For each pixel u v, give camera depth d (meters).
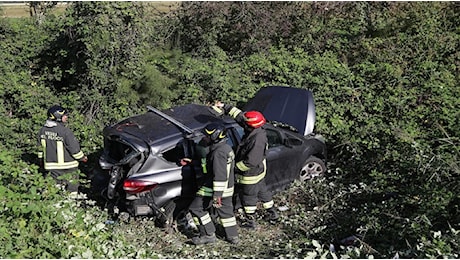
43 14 13.57
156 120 7.07
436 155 6.90
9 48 11.05
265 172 6.97
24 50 11.13
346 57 11.95
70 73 10.29
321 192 7.73
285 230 6.86
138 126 6.87
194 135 6.65
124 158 6.45
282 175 7.74
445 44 11.46
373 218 6.47
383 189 7.25
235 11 12.85
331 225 6.89
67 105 9.88
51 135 7.18
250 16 12.72
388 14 13.13
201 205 6.36
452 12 12.93
